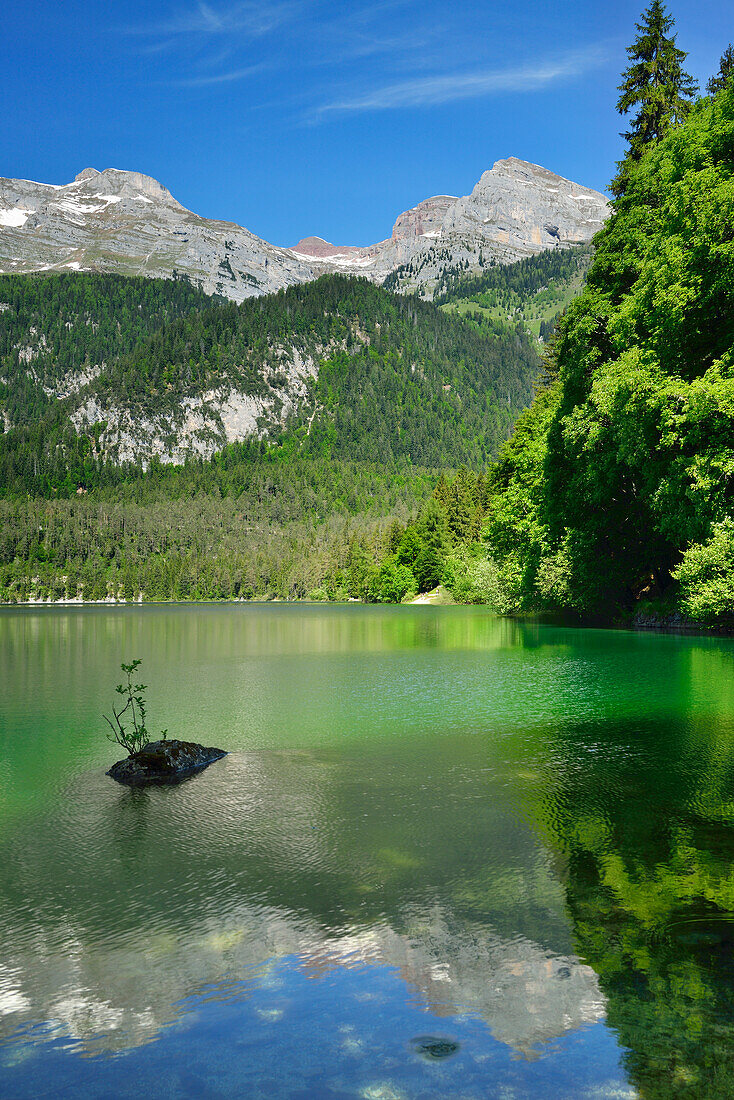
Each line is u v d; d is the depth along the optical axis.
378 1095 3.30
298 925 5.13
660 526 27.00
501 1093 3.30
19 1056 3.68
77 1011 4.10
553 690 16.19
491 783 8.83
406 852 6.57
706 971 4.38
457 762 9.91
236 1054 3.68
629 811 7.68
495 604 63.25
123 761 9.72
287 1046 3.73
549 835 6.96
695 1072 3.45
